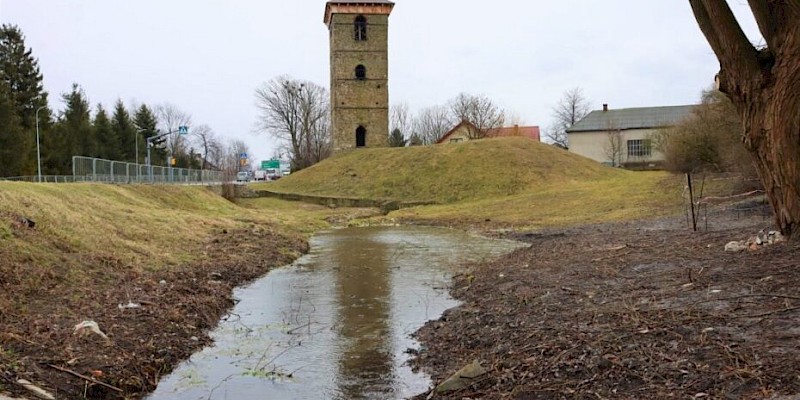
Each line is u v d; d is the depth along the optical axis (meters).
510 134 84.00
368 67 62.34
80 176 30.25
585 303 9.01
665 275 10.08
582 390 5.50
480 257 18.42
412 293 12.77
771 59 9.93
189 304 10.50
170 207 28.19
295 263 17.72
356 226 32.53
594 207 31.94
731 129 26.17
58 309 8.96
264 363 7.87
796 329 6.00
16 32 59.94
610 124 71.00
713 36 10.38
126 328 8.52
